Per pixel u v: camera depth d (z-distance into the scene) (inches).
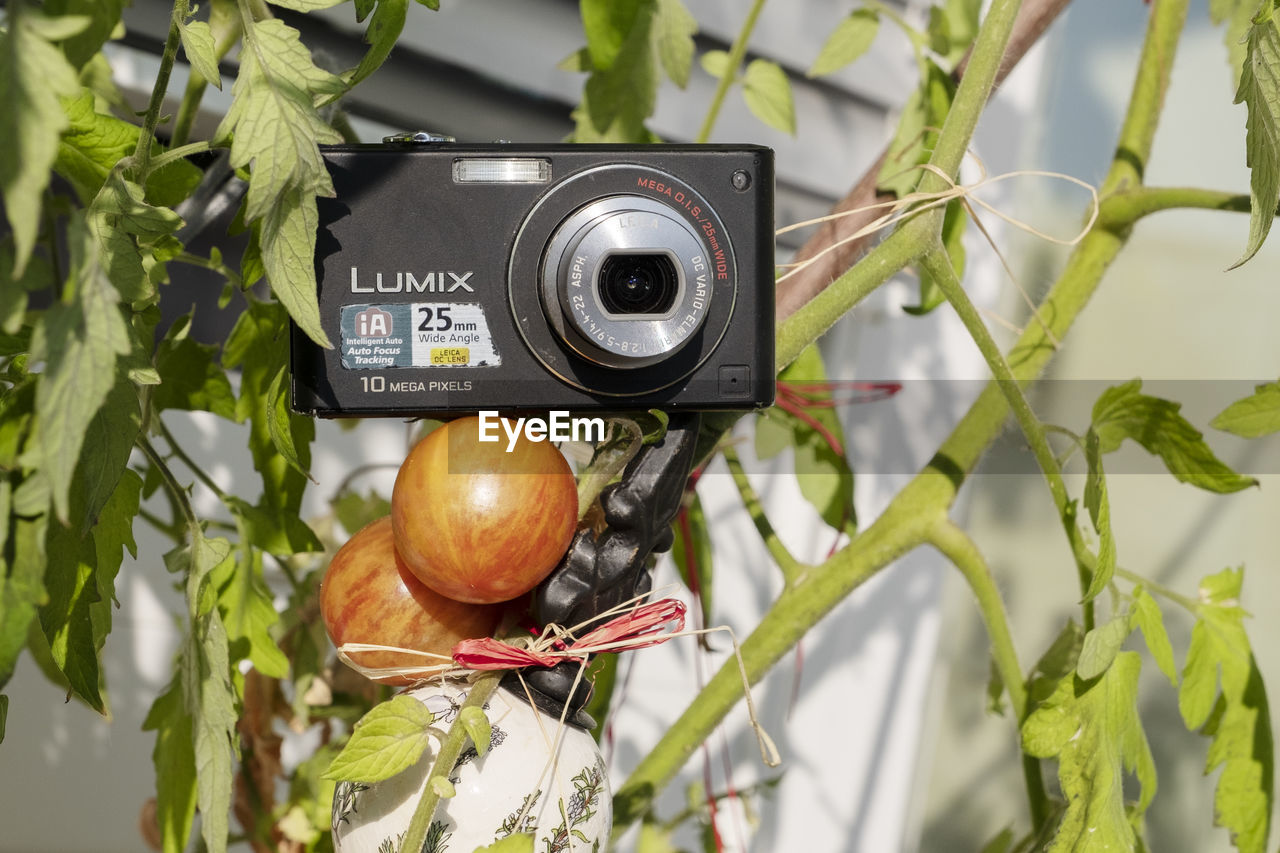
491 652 12.8
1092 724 14.6
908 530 16.6
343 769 12.4
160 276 14.3
